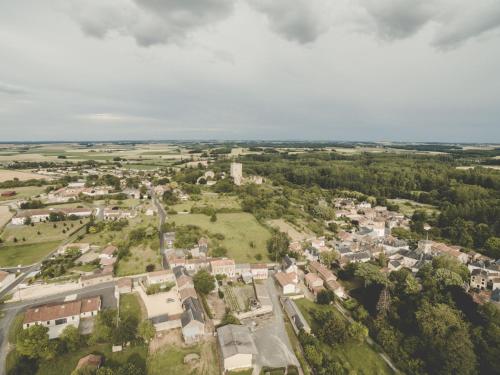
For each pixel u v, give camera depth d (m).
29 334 88.94
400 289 129.62
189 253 164.12
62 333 95.44
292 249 178.12
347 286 146.62
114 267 149.38
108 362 89.88
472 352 90.25
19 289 128.50
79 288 130.25
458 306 113.31
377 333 108.31
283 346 101.94
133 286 133.25
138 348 95.94
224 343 93.50
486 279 135.38
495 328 96.56
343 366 94.88
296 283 141.38
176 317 111.19
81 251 165.88
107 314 109.12
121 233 196.12
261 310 119.62
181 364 90.19
